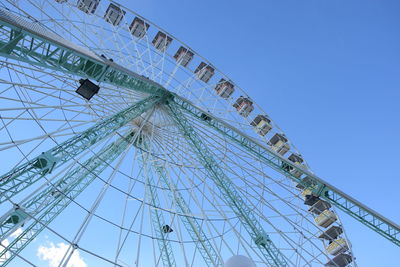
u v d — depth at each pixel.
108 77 21.59
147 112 30.12
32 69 22.12
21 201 21.09
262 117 39.50
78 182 26.75
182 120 29.06
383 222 29.19
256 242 27.11
